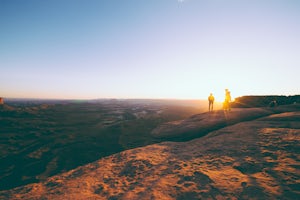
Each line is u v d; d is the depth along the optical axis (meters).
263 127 11.31
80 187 6.86
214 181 5.61
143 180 6.77
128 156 10.39
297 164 5.80
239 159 7.09
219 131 12.78
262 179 5.27
